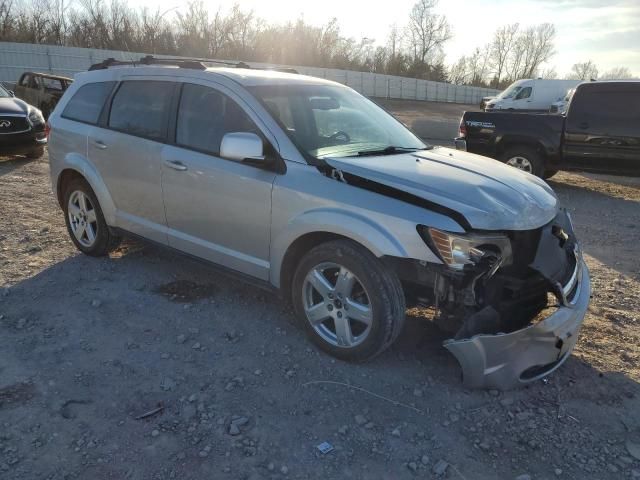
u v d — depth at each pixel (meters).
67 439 2.82
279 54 58.09
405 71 69.81
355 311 3.43
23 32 45.03
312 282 3.59
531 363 3.19
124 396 3.19
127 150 4.62
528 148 10.17
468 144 10.70
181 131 4.29
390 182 3.33
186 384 3.33
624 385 3.48
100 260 5.27
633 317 4.51
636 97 9.23
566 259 3.59
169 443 2.82
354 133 4.22
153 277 4.90
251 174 3.79
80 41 47.94
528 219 3.32
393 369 3.55
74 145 5.14
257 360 3.62
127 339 3.83
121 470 2.63
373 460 2.77
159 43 50.78
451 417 3.12
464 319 3.16
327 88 4.61
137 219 4.74
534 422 3.10
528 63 83.88
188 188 4.20
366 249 3.32
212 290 4.67
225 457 2.74
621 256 6.21
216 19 52.84
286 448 2.82
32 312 4.16
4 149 10.14
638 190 10.61
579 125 9.65
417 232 3.11
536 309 3.39
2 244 5.60
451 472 2.71
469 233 3.07
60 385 3.27
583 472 2.75
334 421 3.05
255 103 3.88
